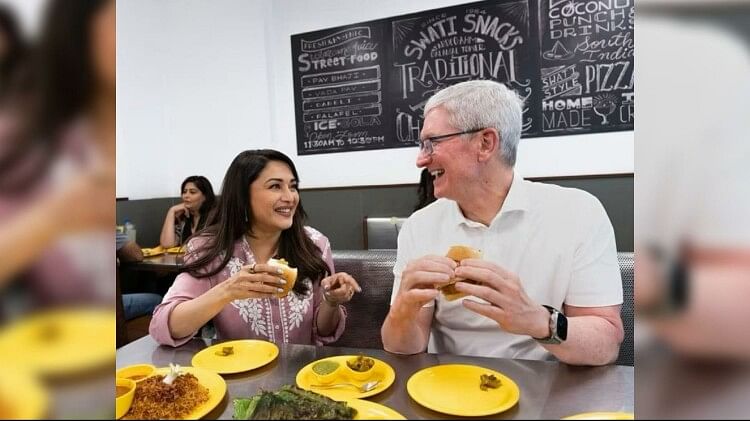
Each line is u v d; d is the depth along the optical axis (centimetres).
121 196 362
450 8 320
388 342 108
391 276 166
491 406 77
